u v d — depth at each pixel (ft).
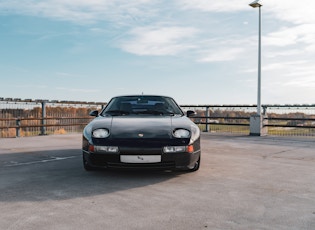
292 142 27.78
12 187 11.24
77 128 39.68
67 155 19.36
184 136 12.46
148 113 15.19
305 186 11.68
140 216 8.28
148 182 12.05
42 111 35.65
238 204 9.38
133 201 9.61
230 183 12.03
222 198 10.00
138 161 11.84
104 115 15.12
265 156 19.30
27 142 27.07
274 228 7.52
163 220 8.00
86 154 12.61
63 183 11.84
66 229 7.35
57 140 28.91
